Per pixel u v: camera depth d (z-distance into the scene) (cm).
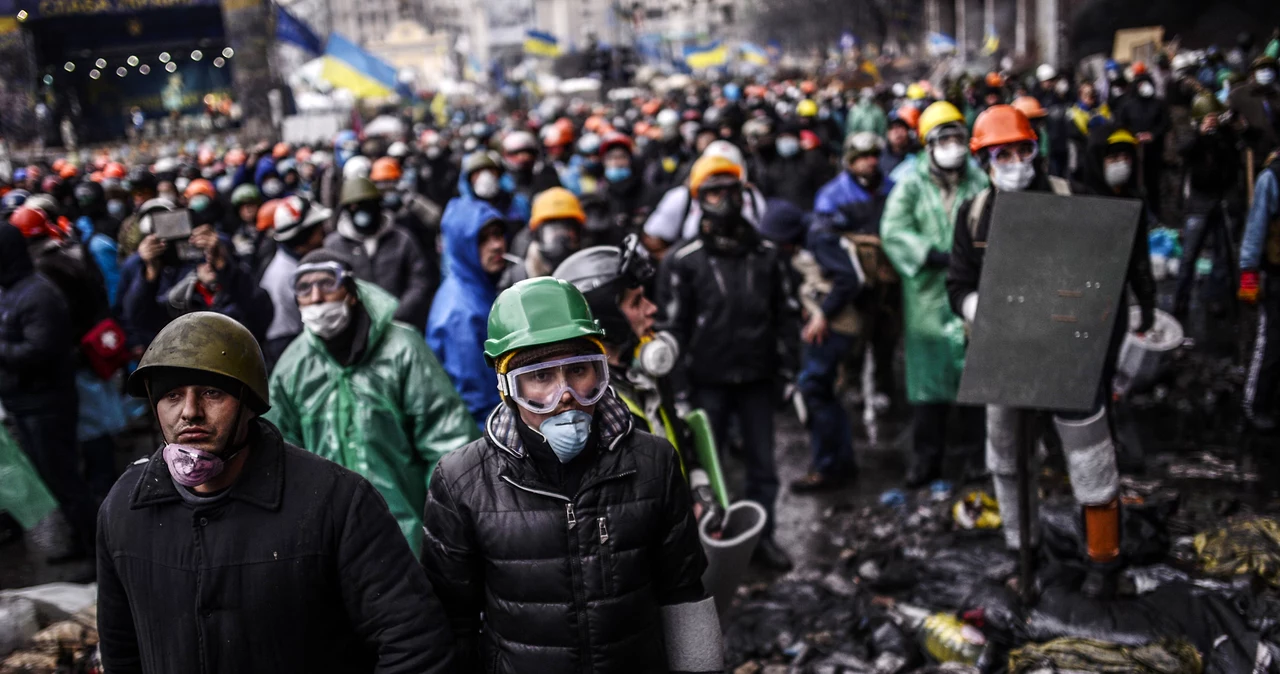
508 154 770
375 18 10969
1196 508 481
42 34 3753
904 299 552
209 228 438
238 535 195
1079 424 374
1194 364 716
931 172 533
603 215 659
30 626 397
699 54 5494
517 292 213
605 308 315
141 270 493
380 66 2720
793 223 591
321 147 1939
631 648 219
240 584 194
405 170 1190
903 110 843
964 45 4369
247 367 192
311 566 197
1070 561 409
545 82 4288
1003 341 368
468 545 224
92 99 4106
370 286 325
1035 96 1895
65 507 520
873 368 684
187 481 188
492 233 448
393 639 202
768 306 475
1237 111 781
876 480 580
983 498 491
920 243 530
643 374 321
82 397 562
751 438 487
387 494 313
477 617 232
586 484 216
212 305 439
